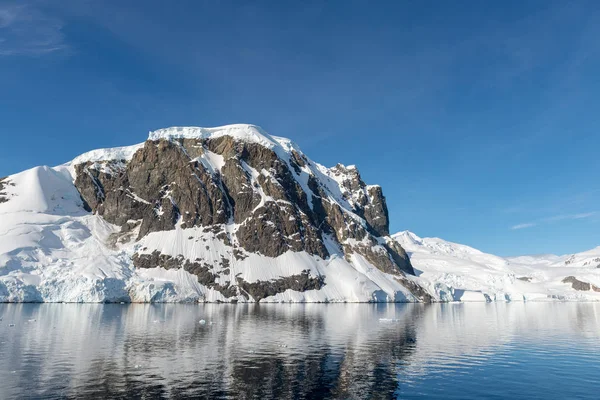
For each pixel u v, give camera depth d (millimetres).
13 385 46750
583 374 56812
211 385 47656
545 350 75812
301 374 53719
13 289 184625
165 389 45781
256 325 104938
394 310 178000
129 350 67750
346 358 64375
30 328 93500
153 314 133125
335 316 136125
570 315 162500
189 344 74188
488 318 143375
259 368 56375
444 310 187375
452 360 65125
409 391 47594
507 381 52781
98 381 48656
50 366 55906
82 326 98062
